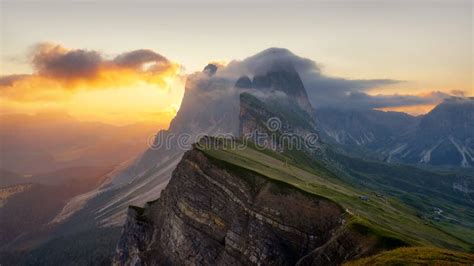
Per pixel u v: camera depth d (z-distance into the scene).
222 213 134.00
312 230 113.12
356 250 91.69
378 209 143.62
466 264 67.56
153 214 178.75
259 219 121.56
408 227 128.00
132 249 175.50
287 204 121.69
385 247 88.19
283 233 115.94
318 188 142.38
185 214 143.88
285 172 163.62
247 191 131.38
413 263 70.31
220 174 142.12
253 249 117.12
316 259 98.06
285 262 110.81
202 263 130.38
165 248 148.62
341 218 109.50
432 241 118.69
